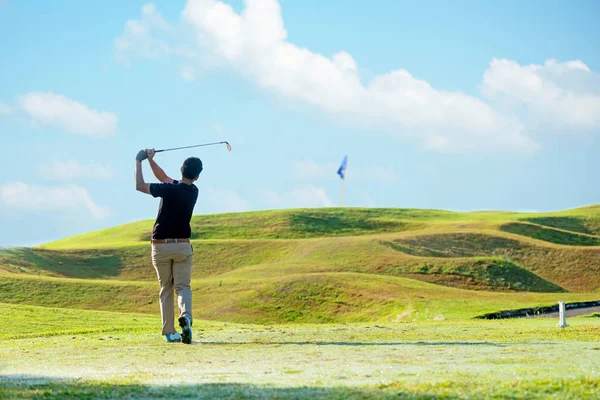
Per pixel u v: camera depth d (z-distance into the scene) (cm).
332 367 783
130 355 952
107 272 8438
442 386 595
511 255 8888
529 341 1077
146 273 8456
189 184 1144
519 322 1936
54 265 8256
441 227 11225
